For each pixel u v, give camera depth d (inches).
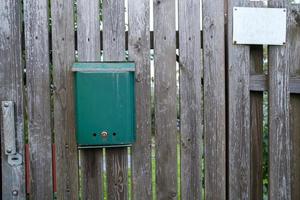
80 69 88.4
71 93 92.7
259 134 101.0
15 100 91.5
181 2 95.5
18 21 90.9
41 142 92.8
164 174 96.8
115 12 93.1
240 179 99.6
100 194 95.4
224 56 97.8
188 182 97.8
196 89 96.7
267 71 100.2
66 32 92.1
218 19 97.0
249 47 98.7
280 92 99.7
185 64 96.0
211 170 98.7
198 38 96.2
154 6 94.3
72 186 94.3
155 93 95.3
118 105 89.7
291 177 103.1
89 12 92.6
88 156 94.9
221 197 99.4
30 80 91.6
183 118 96.6
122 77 89.4
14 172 92.6
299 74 100.8
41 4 91.2
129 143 91.4
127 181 96.2
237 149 99.1
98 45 92.9
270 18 97.9
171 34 95.1
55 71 91.9
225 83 99.5
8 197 92.6
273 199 101.0
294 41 100.3
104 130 89.7
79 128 89.4
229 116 98.4
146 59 94.3
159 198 97.0
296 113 102.3
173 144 96.7
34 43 91.3
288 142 100.7
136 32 93.8
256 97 100.7
